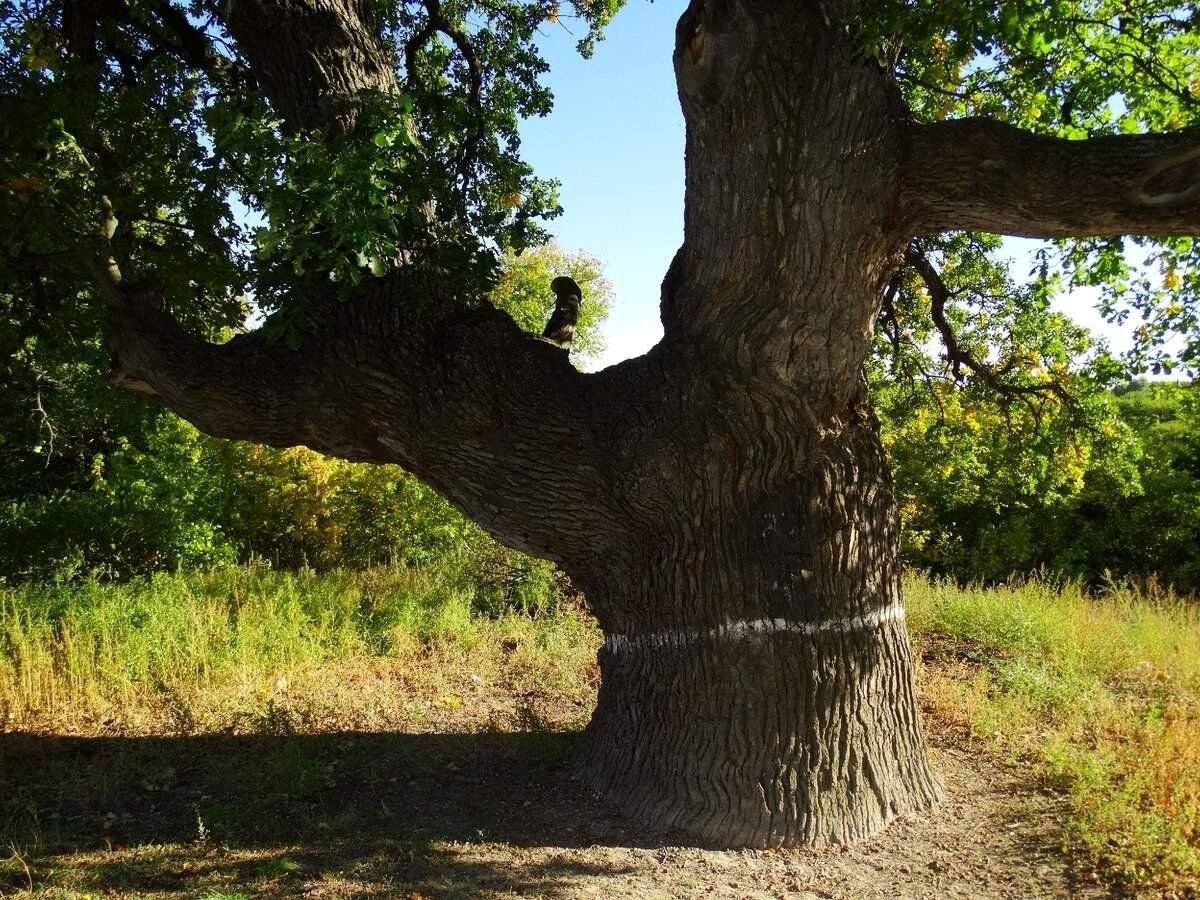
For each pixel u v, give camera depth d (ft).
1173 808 14.92
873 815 15.02
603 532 15.78
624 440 15.06
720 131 13.25
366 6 18.37
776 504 14.84
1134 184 11.92
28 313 22.25
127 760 17.92
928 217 13.51
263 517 40.73
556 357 16.26
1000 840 14.71
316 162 13.17
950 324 25.57
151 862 13.96
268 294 14.92
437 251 16.31
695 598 15.14
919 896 13.00
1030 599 31.22
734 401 14.42
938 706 21.52
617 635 16.49
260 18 16.51
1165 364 23.31
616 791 15.97
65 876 13.42
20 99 17.01
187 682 22.49
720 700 14.92
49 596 28.66
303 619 27.17
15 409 32.58
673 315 15.17
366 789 16.90
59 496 39.47
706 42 12.76
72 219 17.81
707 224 13.99
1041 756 18.17
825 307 13.44
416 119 19.48
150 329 15.66
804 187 12.85
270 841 14.73
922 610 30.76
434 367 15.26
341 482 40.19
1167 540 49.80
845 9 12.75
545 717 21.27
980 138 12.81
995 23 11.81
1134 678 24.31
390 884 13.19
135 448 37.91
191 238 20.59
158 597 27.68
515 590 33.12
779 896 12.96
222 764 17.71
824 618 14.87
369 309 15.34
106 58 22.15
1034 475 28.02
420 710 21.57
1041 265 24.12
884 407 27.50
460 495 15.93
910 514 49.85
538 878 13.41
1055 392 22.94
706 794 14.83
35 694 21.04
